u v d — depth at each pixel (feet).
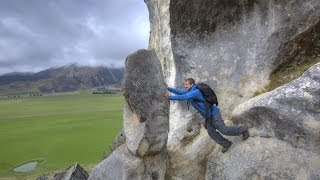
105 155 90.48
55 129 338.13
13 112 640.99
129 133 56.80
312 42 55.26
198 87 51.21
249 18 58.59
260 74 57.67
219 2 60.13
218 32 61.98
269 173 47.78
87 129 326.44
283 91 48.21
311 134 44.96
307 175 44.73
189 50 64.69
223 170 53.16
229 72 60.95
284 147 48.14
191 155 59.93
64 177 77.82
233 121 56.39
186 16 63.36
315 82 45.57
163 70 73.31
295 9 54.24
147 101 54.70
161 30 75.36
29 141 262.06
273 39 56.24
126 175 55.06
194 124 62.85
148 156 56.44
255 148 50.96
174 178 59.72
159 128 55.06
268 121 49.83
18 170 171.42
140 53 55.72
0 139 280.92
